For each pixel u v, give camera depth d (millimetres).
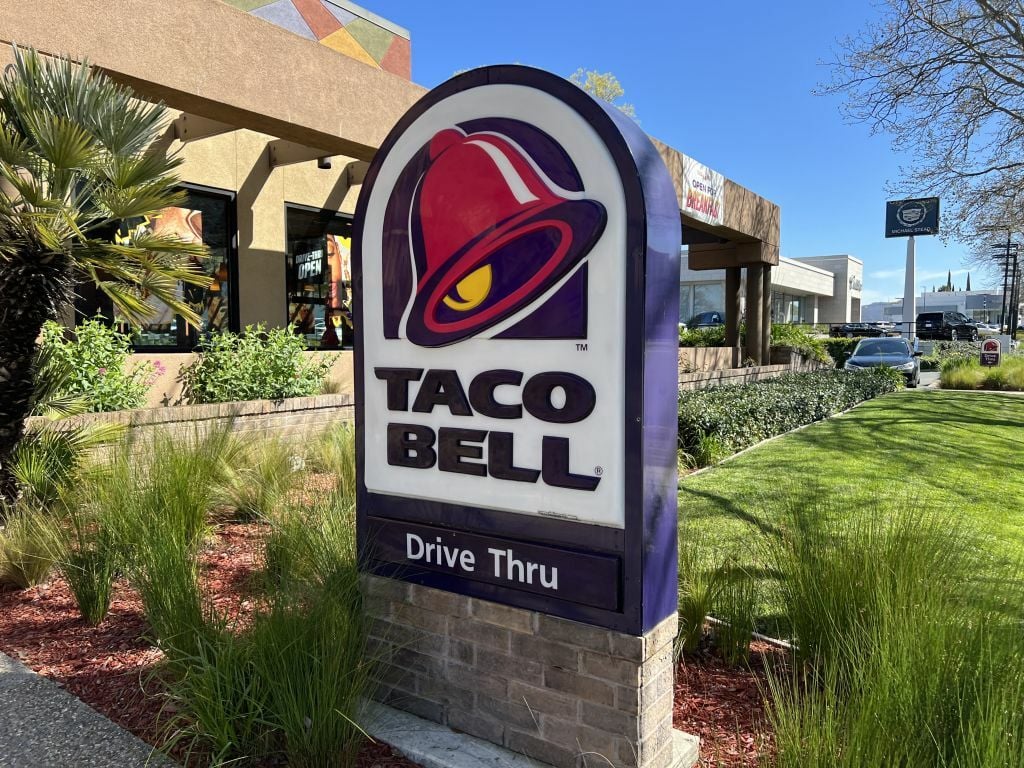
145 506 4258
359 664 2662
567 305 2414
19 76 5074
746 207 17031
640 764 2344
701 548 4660
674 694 3123
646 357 2293
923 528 3570
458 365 2711
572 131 2402
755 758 2625
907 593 2889
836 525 4902
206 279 5535
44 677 3201
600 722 2410
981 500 6566
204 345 8781
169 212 9422
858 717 2145
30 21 6223
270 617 2789
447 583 2789
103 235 7777
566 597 2463
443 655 2812
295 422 8336
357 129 9289
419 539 2869
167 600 3143
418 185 2797
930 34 14828
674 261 2441
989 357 20859
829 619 3088
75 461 5098
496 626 2650
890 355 21141
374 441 3012
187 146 9531
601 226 2328
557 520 2488
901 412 13398
